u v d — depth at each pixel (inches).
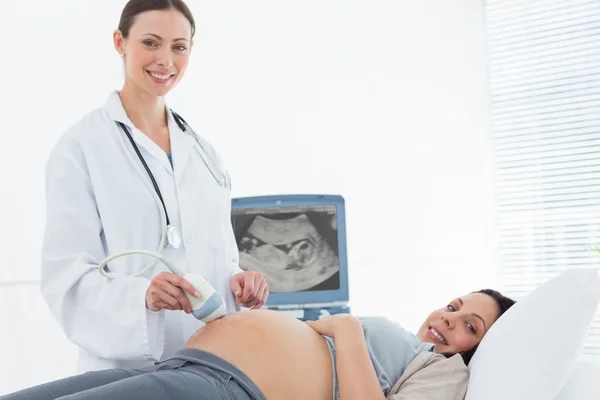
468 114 154.2
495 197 157.6
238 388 52.5
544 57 155.7
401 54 148.1
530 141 156.1
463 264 151.3
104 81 111.6
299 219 103.7
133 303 56.6
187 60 65.7
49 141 103.7
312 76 139.3
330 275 102.7
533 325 60.8
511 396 56.4
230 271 69.1
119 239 61.4
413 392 59.9
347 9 143.9
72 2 107.9
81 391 48.1
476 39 156.2
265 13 135.4
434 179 149.0
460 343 71.1
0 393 95.3
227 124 129.3
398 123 146.6
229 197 72.7
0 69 98.8
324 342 62.6
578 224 151.3
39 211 102.0
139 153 63.8
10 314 97.5
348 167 141.0
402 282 143.6
